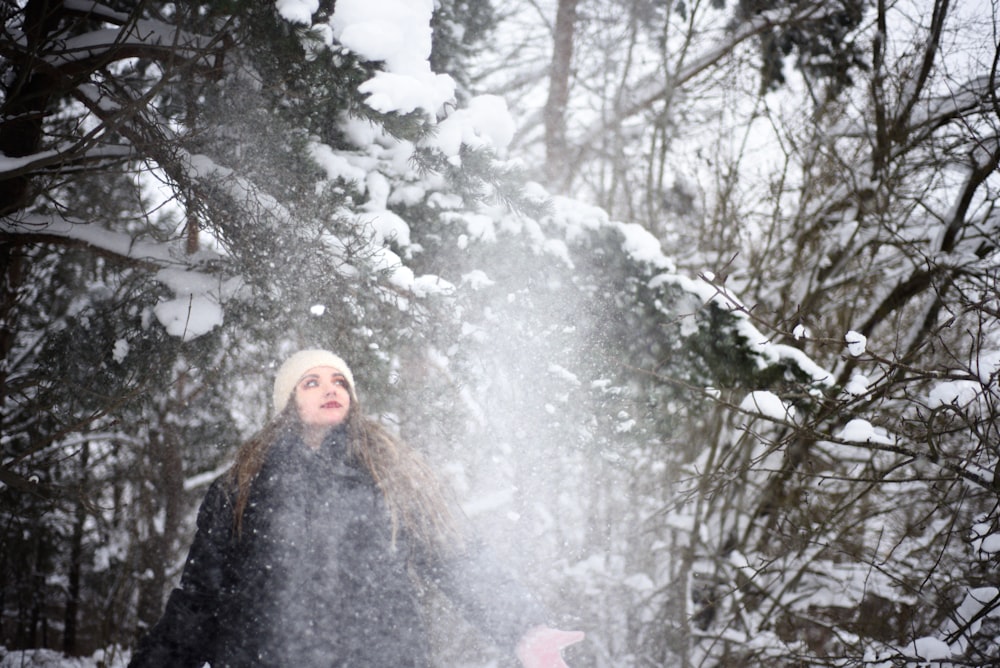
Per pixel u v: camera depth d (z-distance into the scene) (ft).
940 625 14.08
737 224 26.45
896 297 23.68
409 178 15.52
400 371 15.97
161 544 20.66
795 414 15.51
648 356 16.39
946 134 23.99
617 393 16.42
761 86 30.94
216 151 14.65
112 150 16.37
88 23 20.34
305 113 14.37
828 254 25.05
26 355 22.54
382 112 12.69
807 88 29.86
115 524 24.11
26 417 20.68
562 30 36.32
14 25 16.56
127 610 21.97
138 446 19.90
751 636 17.22
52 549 26.11
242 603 7.67
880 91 25.59
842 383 23.35
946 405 11.30
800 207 26.05
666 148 30.99
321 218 14.17
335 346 15.23
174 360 16.62
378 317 15.30
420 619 8.05
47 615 30.22
